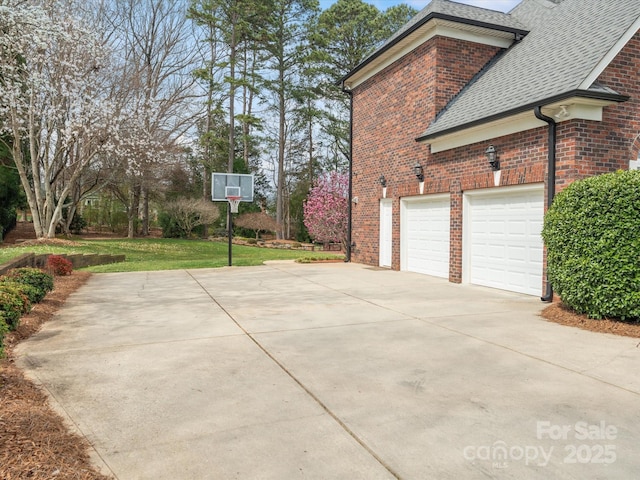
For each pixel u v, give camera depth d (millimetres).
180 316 6719
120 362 4500
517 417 3219
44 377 4035
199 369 4297
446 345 5102
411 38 11672
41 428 2932
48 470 2428
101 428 3057
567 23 10039
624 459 2650
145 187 25516
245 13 29688
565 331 5723
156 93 23656
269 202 43750
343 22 31609
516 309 7172
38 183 18562
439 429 3049
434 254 11336
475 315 6730
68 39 14883
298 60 31219
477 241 9836
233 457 2699
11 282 6781
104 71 18328
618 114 7652
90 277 11672
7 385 3701
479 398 3568
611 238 5703
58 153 18438
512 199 8859
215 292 9039
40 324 6156
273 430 3047
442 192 10695
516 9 13312
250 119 30109
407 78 12062
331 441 2895
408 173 12039
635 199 5562
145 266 14516
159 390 3756
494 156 8875
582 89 6902
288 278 11188
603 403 3453
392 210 12906
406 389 3773
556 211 6508
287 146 38469
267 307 7410
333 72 31203
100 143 17859
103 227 32875
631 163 7750
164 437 2941
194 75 26375
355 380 3994
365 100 14383
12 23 12672
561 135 7543
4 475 2320
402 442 2879
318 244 29469
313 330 5836
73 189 22922
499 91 9391
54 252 15281
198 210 28984
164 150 22516
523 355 4699
